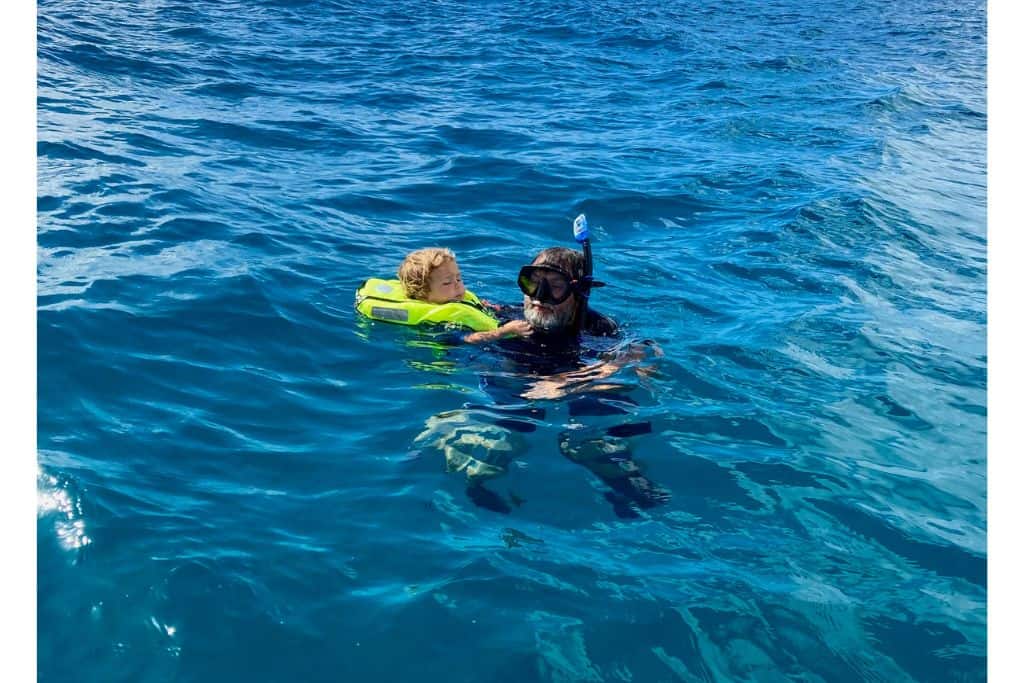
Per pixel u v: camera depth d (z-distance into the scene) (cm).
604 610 291
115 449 364
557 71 1471
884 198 831
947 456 401
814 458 393
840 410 442
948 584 315
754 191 855
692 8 2300
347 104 1152
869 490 371
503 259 653
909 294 612
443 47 1598
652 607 293
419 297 513
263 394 423
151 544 307
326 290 555
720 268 652
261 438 386
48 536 307
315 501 342
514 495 352
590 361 473
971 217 800
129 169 761
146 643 269
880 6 2517
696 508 351
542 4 2166
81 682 255
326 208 739
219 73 1240
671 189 854
